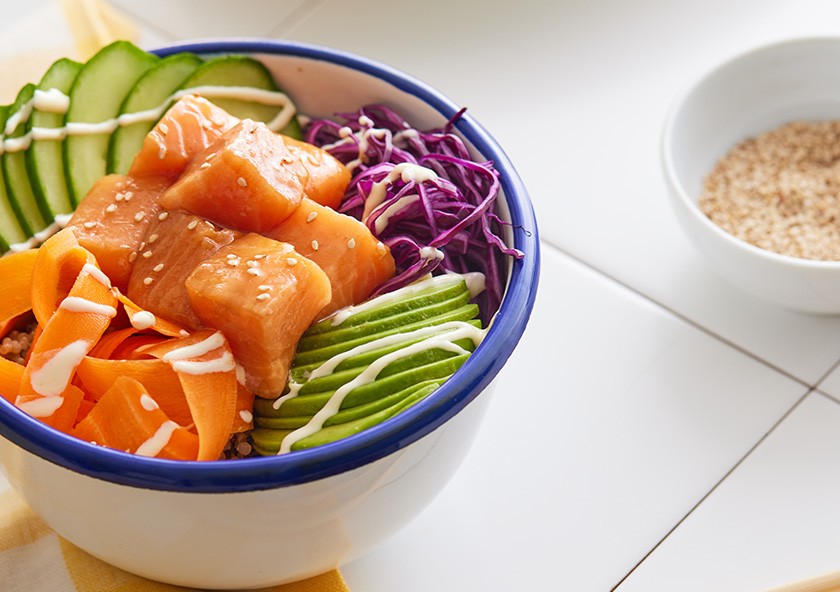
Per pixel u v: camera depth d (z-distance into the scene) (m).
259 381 0.47
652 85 0.63
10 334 0.49
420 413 0.44
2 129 0.51
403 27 0.66
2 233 0.50
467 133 0.51
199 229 0.48
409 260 0.50
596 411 0.54
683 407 0.54
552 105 0.63
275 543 0.45
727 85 0.59
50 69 0.51
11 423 0.43
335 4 0.67
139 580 0.49
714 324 0.56
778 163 0.59
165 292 0.48
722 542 0.51
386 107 0.53
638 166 0.61
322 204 0.50
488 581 0.50
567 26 0.66
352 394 0.46
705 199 0.58
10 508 0.50
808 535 0.51
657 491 0.52
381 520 0.47
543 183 0.60
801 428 0.53
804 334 0.56
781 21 0.65
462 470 0.53
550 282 0.57
